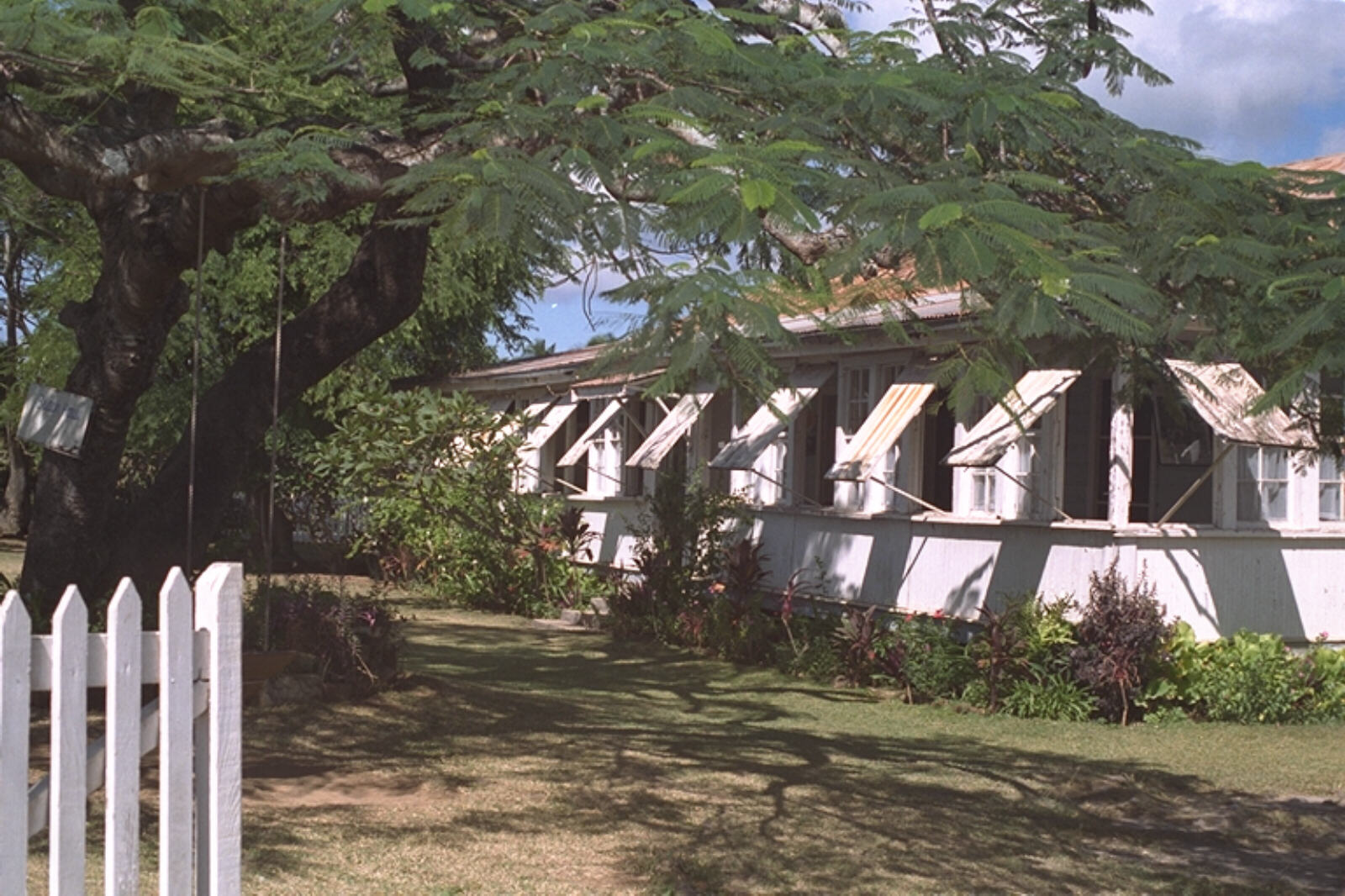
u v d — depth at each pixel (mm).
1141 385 11891
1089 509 16750
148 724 4027
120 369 11234
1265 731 13031
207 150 8898
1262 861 8531
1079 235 6926
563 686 14781
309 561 23844
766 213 5973
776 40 8953
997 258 5801
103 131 8906
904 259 6098
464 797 9109
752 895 7238
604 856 7844
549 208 6344
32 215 14250
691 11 8383
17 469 34188
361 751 10227
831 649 15844
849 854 8164
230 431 11758
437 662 16188
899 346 15578
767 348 5855
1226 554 13938
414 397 17188
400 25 9352
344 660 11836
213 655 4172
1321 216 8219
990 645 13812
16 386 26297
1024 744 12234
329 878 7047
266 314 25266
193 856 4238
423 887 7023
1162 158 8117
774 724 12859
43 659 3770
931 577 15492
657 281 5926
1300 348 7254
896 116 7648
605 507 22547
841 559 17000
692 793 9562
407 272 12047
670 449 19344
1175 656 13523
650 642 18703
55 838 3721
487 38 9391
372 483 17891
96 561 11422
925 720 13336
